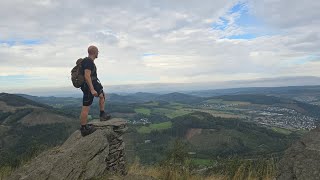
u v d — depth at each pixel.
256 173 9.93
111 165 9.17
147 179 8.73
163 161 10.77
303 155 7.18
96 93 8.95
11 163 12.82
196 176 10.20
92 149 8.66
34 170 7.98
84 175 8.13
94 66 9.20
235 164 10.58
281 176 7.27
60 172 7.89
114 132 9.59
